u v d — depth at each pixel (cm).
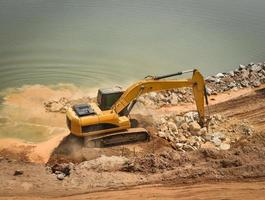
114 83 3192
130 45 3956
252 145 2153
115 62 3550
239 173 1764
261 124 2536
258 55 3966
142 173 1831
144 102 2748
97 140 2178
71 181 1758
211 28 4641
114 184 1727
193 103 2838
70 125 2189
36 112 2650
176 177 1758
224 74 3316
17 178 1784
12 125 2477
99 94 2270
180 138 2364
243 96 2930
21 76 3159
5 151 2194
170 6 5372
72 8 4991
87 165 1883
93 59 3569
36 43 3816
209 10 5325
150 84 2245
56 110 2680
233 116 2644
